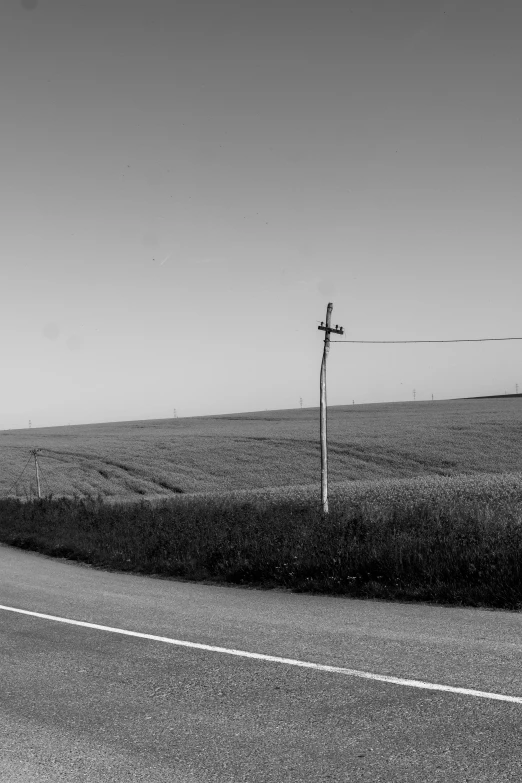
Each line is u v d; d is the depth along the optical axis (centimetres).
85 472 4844
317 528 1495
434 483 2997
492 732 497
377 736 504
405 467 4316
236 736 521
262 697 602
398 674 639
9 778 468
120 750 507
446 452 4606
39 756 502
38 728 557
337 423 6638
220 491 3991
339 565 1195
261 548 1377
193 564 1395
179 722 555
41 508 2705
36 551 1945
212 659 728
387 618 886
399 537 1285
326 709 563
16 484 4616
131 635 851
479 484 2805
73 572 1473
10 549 2012
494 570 1030
